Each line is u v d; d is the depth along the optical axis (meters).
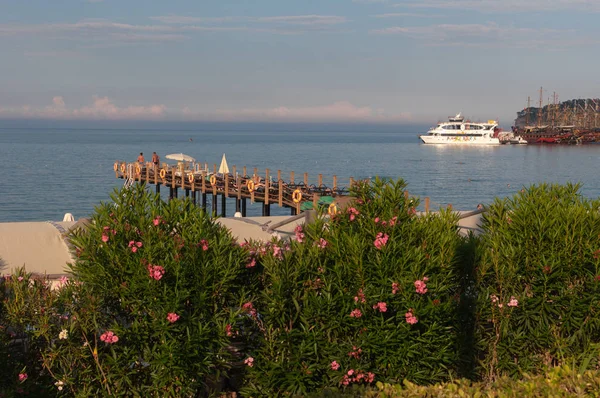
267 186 32.50
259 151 153.88
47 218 43.81
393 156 131.25
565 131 191.12
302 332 6.02
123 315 6.00
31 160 98.69
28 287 6.04
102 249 5.94
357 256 6.12
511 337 6.57
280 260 6.30
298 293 6.12
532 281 6.54
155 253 5.85
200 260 5.95
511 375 6.51
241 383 6.63
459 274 6.74
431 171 89.44
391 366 6.04
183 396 5.88
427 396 5.16
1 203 50.16
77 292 5.96
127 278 5.80
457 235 6.73
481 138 180.25
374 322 6.09
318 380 6.11
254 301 6.27
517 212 6.69
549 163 110.88
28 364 5.89
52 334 5.85
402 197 6.57
